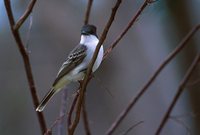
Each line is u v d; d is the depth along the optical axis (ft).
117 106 45.93
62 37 47.34
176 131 45.83
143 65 47.44
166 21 48.03
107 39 45.50
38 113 25.31
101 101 46.09
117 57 46.98
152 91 47.98
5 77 50.83
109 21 21.39
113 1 46.34
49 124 46.80
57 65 47.78
